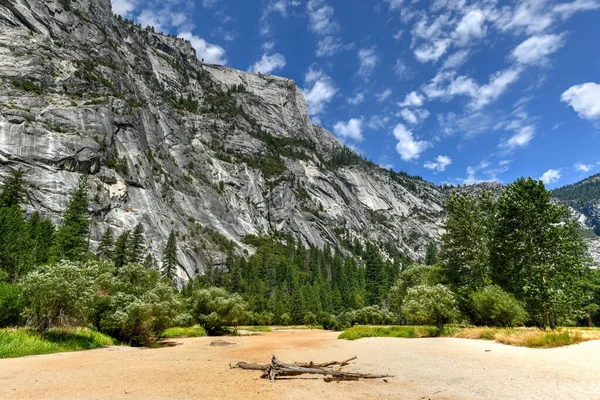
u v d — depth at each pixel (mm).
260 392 9539
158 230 96938
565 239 29500
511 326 29672
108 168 94125
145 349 23609
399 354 18469
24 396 8719
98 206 82688
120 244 63750
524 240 31234
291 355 19812
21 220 46312
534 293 27578
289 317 87312
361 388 10031
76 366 14070
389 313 68688
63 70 107625
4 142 74812
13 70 93312
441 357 16344
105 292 26703
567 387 8852
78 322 20812
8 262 36062
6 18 103188
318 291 106625
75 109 94250
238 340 34312
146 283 33031
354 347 24109
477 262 37844
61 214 73125
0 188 60062
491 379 10555
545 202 31094
